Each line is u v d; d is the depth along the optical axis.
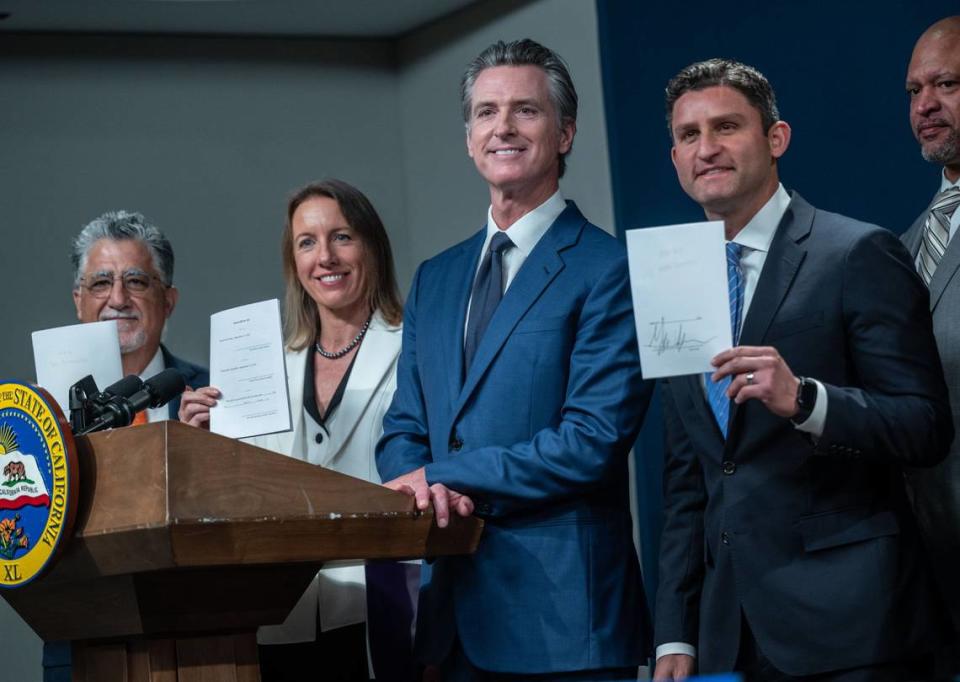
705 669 3.52
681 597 3.79
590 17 7.32
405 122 8.60
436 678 4.36
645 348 3.15
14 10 7.62
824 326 3.38
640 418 3.67
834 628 3.27
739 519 3.44
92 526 2.79
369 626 4.54
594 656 3.52
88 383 3.12
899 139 5.73
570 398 3.64
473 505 3.42
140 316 4.92
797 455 3.39
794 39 6.14
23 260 7.85
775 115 3.60
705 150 3.52
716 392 3.56
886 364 3.30
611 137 7.12
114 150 8.07
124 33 8.13
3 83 7.92
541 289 3.75
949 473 4.04
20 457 2.88
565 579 3.58
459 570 3.68
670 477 3.86
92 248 4.93
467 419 3.71
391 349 4.73
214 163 8.26
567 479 3.53
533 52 3.94
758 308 3.44
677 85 3.64
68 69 8.04
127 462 2.77
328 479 2.97
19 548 2.87
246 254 8.28
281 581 3.07
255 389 3.63
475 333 3.83
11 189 7.87
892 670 3.25
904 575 3.30
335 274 4.74
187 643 2.97
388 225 8.59
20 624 7.45
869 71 5.83
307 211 4.79
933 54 4.39
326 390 4.73
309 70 8.49
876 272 3.36
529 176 3.85
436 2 8.02
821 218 3.51
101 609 2.95
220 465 2.78
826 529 3.33
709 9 6.50
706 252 3.15
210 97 8.29
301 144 8.44
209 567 2.86
